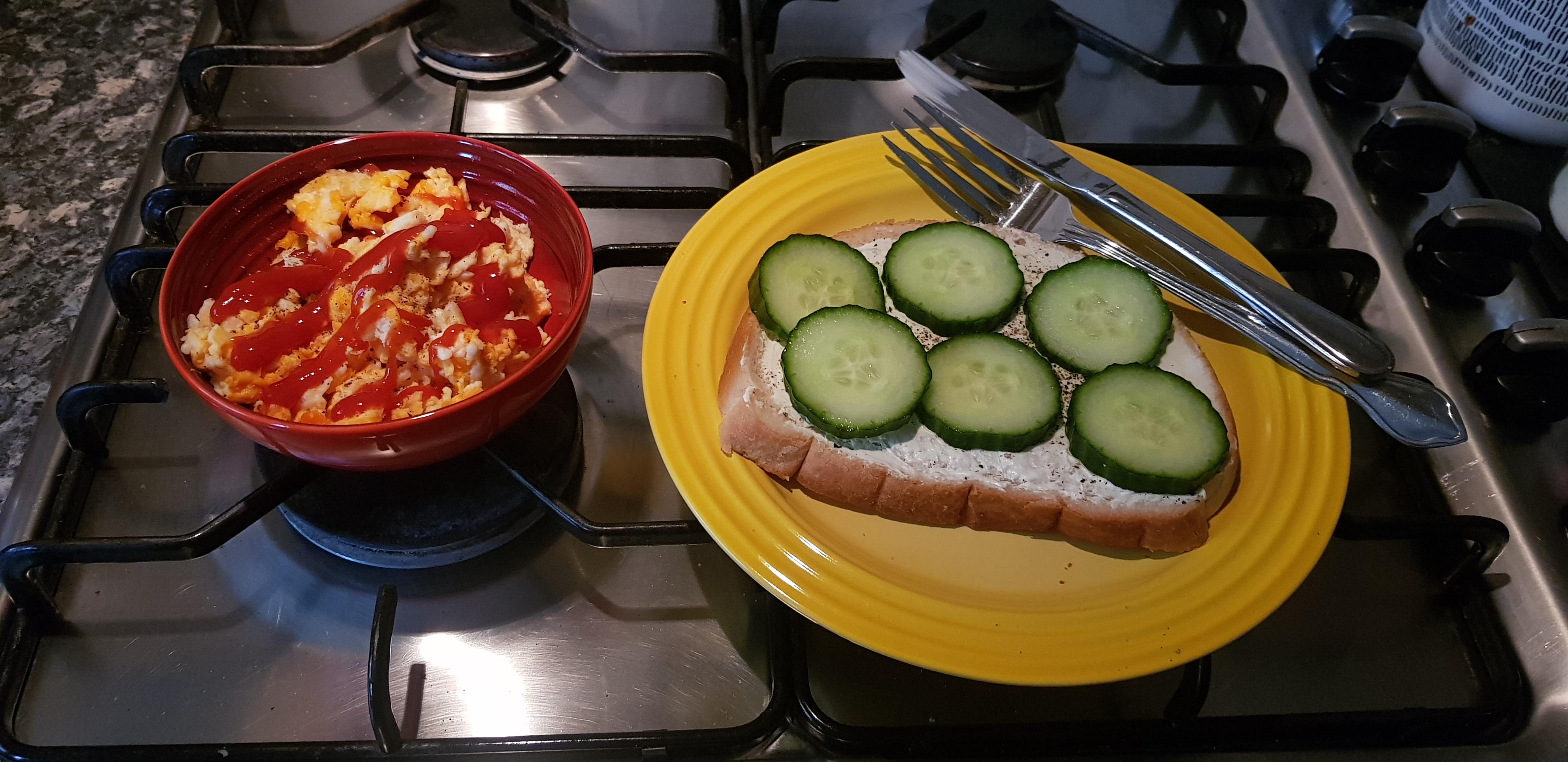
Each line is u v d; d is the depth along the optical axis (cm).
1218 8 43
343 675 26
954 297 31
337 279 28
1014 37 42
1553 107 38
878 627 25
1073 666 25
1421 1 45
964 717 27
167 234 32
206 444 30
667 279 31
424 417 24
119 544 25
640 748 24
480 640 27
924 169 35
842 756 25
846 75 38
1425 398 31
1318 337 31
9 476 29
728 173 38
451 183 31
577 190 33
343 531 27
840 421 27
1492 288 35
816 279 31
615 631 28
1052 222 34
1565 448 32
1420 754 27
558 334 26
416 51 40
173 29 42
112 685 26
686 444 28
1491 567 30
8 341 32
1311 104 41
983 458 28
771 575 25
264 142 34
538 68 40
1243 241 34
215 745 24
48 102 39
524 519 28
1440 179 38
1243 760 26
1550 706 28
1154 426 28
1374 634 29
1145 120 42
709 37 43
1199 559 27
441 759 24
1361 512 32
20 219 35
